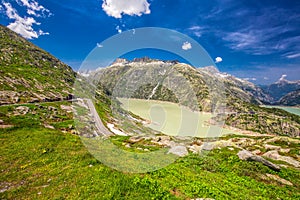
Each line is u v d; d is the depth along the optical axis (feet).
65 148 53.06
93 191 32.73
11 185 35.60
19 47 474.08
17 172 39.83
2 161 44.55
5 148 52.01
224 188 40.34
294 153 83.35
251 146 99.04
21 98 230.48
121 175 36.86
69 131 100.58
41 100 244.42
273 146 96.32
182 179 39.17
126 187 33.65
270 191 44.73
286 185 49.73
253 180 50.19
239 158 63.21
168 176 38.63
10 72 325.62
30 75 349.00
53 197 31.45
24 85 295.89
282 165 67.97
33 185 35.29
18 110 159.12
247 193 40.91
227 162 60.13
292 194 44.83
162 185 34.96
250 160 62.75
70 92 334.44
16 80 300.61
